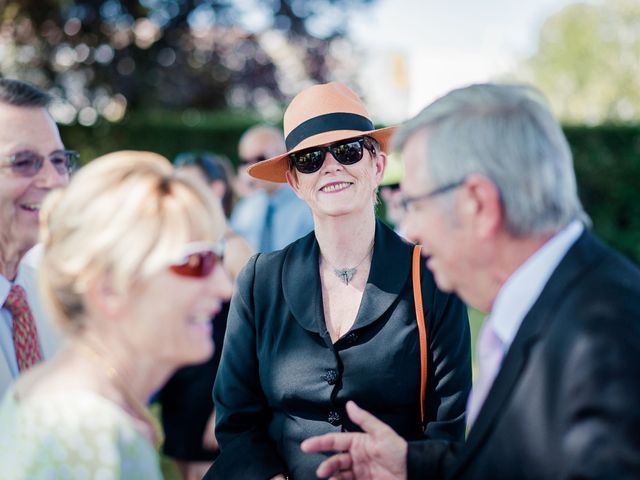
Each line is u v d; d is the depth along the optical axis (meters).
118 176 1.41
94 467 1.28
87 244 1.34
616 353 1.29
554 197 1.44
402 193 1.60
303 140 2.16
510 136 1.43
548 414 1.35
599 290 1.38
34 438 1.28
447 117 1.50
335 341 2.10
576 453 1.28
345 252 2.16
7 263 2.19
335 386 2.06
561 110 33.78
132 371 1.43
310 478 2.05
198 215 1.42
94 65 12.94
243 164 6.07
